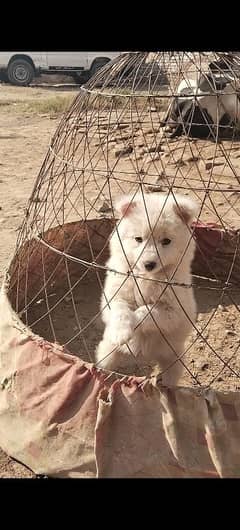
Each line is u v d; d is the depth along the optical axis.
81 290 1.67
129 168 2.56
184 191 2.29
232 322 1.53
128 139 2.83
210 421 0.92
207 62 1.31
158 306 1.16
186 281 1.20
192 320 1.22
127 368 1.29
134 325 1.12
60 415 1.00
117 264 1.19
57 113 4.23
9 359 1.09
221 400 0.93
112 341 1.13
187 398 0.93
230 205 2.17
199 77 1.31
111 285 1.20
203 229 1.68
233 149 2.69
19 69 6.14
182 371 1.21
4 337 1.12
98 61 6.10
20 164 2.88
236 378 1.30
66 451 1.00
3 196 2.35
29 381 1.05
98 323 1.50
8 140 3.39
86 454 0.98
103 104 2.02
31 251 1.46
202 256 1.67
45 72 6.16
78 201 2.22
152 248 1.14
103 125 2.47
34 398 1.04
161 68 1.38
